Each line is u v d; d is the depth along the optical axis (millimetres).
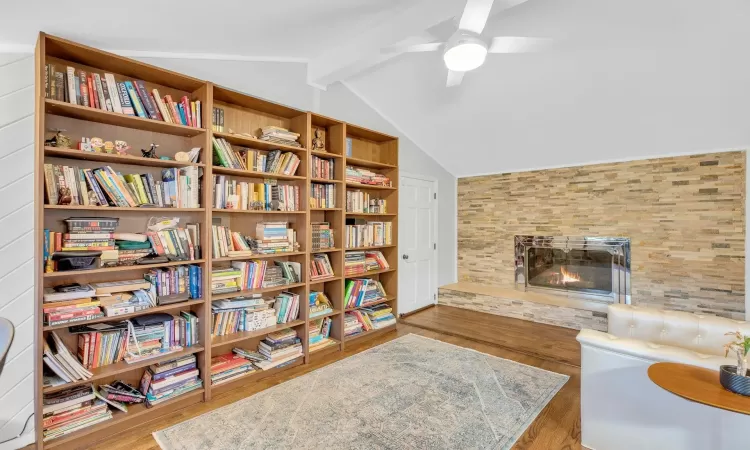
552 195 4746
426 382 2738
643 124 3520
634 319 2521
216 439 2025
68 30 1970
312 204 3316
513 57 2887
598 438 1938
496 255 5258
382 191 4332
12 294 1989
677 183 3883
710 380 1562
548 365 3090
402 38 2461
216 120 2648
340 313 3480
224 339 2629
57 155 2053
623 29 2420
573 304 4250
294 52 3033
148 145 2473
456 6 2172
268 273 2973
